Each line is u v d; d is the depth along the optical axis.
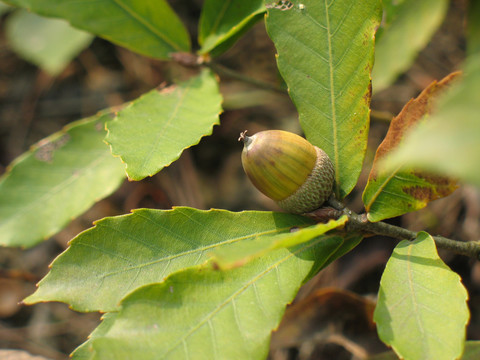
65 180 0.19
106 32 0.19
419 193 0.14
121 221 0.14
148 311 0.13
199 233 0.15
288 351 0.23
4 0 0.18
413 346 0.13
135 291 0.13
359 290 0.23
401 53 0.21
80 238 0.14
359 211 0.24
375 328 0.19
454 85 0.13
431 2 0.21
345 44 0.15
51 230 0.18
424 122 0.14
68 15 0.18
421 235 0.14
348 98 0.15
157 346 0.13
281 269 0.14
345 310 0.19
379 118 0.22
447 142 0.08
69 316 0.26
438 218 0.23
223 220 0.15
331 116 0.15
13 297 0.26
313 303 0.19
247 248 0.12
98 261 0.14
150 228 0.15
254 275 0.14
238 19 0.18
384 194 0.14
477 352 0.16
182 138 0.15
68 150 0.19
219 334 0.13
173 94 0.17
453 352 0.12
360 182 0.24
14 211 0.19
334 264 0.24
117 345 0.13
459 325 0.13
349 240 0.15
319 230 0.13
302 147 0.14
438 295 0.13
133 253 0.14
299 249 0.14
